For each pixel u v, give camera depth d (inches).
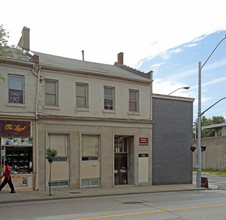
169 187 807.1
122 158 834.2
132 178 826.2
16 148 653.3
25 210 433.4
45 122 687.1
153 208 449.4
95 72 766.5
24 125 663.1
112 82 802.2
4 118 639.8
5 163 612.7
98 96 775.7
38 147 674.8
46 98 705.0
